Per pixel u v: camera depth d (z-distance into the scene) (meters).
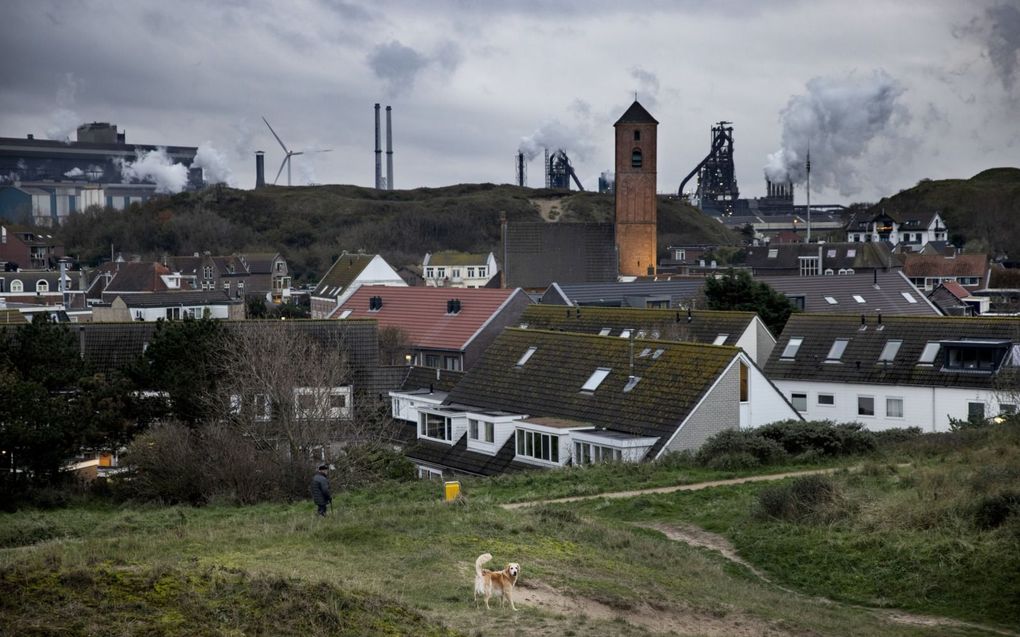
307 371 49.62
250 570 20.91
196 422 47.72
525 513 30.58
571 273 135.62
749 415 48.94
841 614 24.42
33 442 42.78
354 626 18.25
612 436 46.22
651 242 141.75
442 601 21.16
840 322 65.50
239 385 47.91
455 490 35.09
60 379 47.31
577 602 22.33
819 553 28.66
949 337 60.44
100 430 46.41
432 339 81.50
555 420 50.56
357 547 25.02
